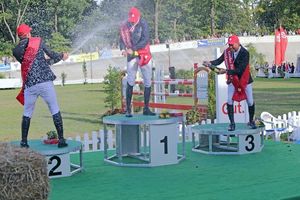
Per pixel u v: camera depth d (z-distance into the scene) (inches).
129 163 408.5
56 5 2426.2
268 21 3294.8
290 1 1485.0
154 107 727.1
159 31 2810.0
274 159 420.2
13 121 859.4
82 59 2258.9
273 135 570.3
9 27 2492.6
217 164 404.2
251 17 3284.9
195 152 462.6
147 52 427.2
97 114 933.2
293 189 311.6
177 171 379.2
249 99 454.9
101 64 2240.4
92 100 1230.9
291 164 397.1
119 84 848.9
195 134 499.8
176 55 2522.1
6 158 210.1
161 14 2787.9
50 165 358.0
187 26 2950.3
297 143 512.1
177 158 410.6
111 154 458.6
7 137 673.6
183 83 708.7
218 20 3147.1
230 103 450.9
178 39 2901.1
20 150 219.5
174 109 717.3
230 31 3110.2
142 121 398.6
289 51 2851.9
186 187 324.8
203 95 660.7
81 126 775.7
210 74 645.9
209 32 2997.0
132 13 424.8
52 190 323.6
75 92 1510.8
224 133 445.7
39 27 2440.9
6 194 207.8
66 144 370.0
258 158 426.3
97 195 309.1
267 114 603.2
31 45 360.8
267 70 2172.7
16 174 209.2
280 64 2155.5
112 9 2449.6
